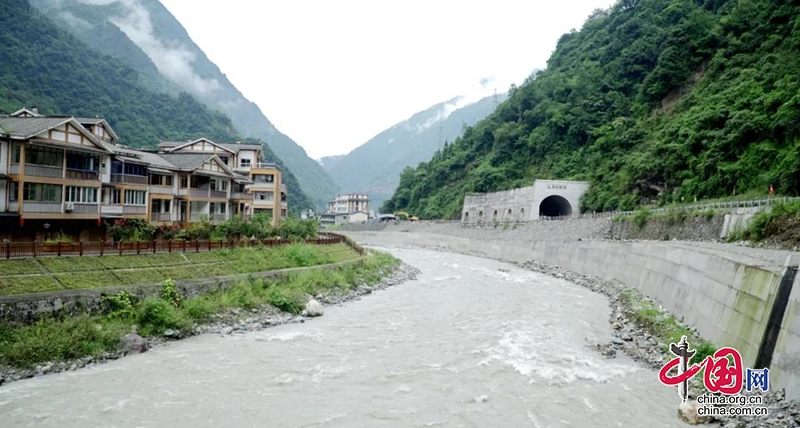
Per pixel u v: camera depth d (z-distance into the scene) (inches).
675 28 3176.7
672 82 3038.9
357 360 896.9
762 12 2630.4
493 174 4052.7
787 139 1711.4
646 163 2450.8
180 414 664.4
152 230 1382.9
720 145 1975.9
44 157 1224.2
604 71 3897.6
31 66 3973.9
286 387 765.9
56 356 819.4
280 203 2618.1
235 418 657.0
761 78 2132.1
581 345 993.5
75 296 933.8
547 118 4052.7
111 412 664.4
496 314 1266.0
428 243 3656.5
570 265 2041.1
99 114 4151.1
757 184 1715.1
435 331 1099.3
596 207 2787.9
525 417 668.7
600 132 3395.7
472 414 677.3
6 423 625.0
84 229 1353.3
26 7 4527.6
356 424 644.7
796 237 1120.8
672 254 1246.3
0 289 876.6
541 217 2977.4
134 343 909.2
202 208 1857.8
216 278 1232.8
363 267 1824.6
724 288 904.3
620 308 1290.6
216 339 1008.2
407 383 789.2
